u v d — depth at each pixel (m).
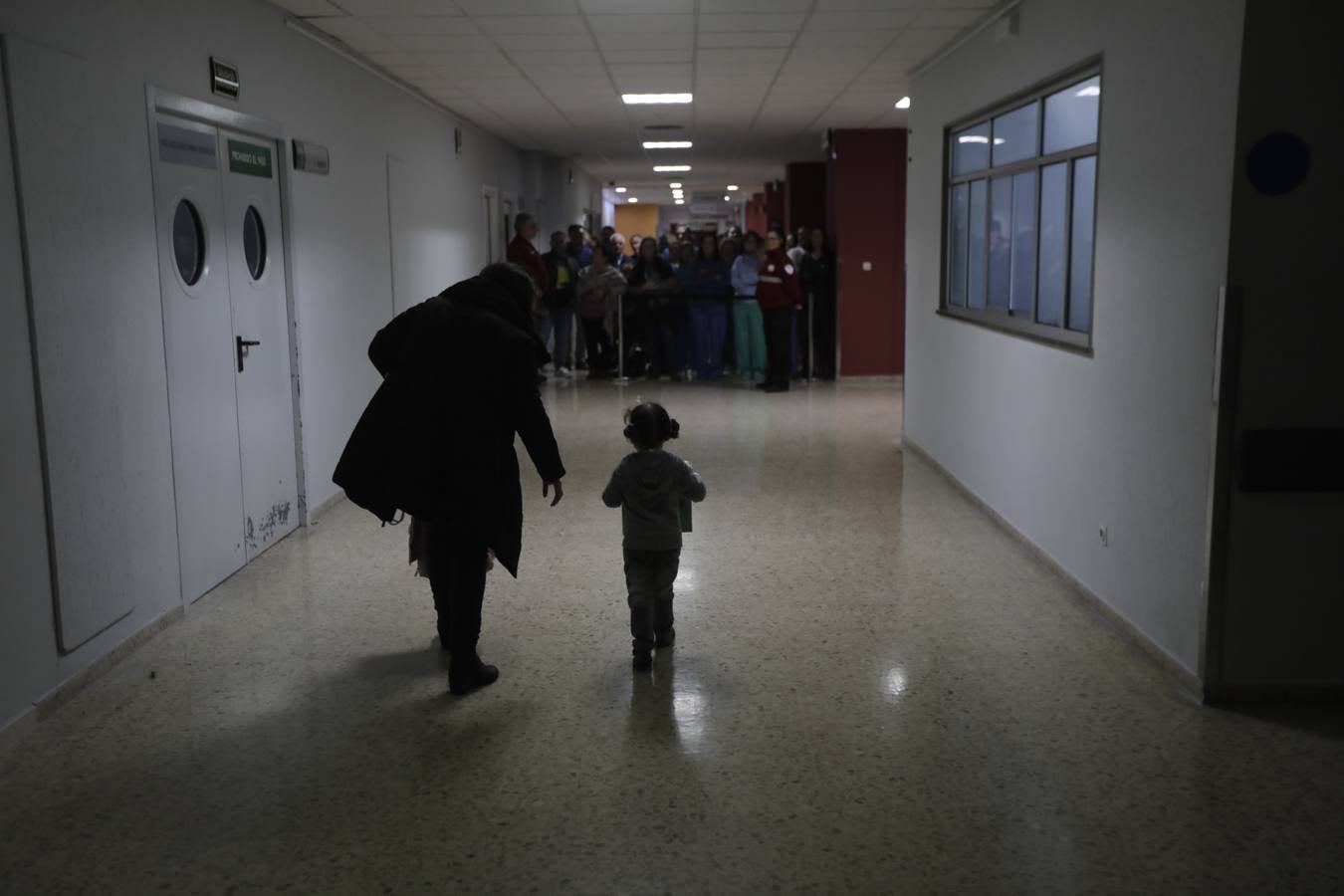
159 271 4.54
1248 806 3.04
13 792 3.17
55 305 3.70
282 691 3.91
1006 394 6.08
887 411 10.71
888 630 4.51
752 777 3.24
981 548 5.78
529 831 2.94
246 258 5.60
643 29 6.73
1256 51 3.42
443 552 3.99
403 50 7.23
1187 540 3.86
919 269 8.47
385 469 3.64
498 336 3.66
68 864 2.79
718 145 15.05
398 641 4.43
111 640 4.13
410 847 2.86
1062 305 5.30
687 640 4.41
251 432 5.58
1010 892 2.64
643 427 3.96
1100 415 4.67
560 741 3.49
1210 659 3.71
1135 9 4.29
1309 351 3.56
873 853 2.82
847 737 3.50
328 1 5.80
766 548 5.80
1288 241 3.51
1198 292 3.75
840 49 7.51
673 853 2.82
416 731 3.57
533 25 6.54
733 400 11.53
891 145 12.81
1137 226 4.27
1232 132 3.48
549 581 5.22
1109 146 4.56
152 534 4.46
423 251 9.51
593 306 13.47
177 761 3.37
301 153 6.19
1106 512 4.61
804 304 13.03
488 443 3.63
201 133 4.98
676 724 3.61
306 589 5.12
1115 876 2.70
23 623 3.53
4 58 3.43
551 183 17.00
